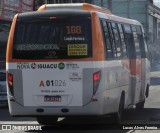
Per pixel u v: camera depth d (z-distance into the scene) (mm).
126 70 15688
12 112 13359
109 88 13578
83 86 12867
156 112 18266
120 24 15391
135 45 17328
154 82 39906
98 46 12914
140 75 18016
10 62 13320
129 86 16188
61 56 12992
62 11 13164
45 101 13078
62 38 13039
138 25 18203
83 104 12891
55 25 13141
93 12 13031
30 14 13398
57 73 12992
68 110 12961
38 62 13109
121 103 15133
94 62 12836
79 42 12938
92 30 12914
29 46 13219
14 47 13336
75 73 12906
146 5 86188
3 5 34938
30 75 13164
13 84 13289
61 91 12977
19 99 13258
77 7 14148
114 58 14180
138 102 17969
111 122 14727
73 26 13023
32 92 13156
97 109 12898
